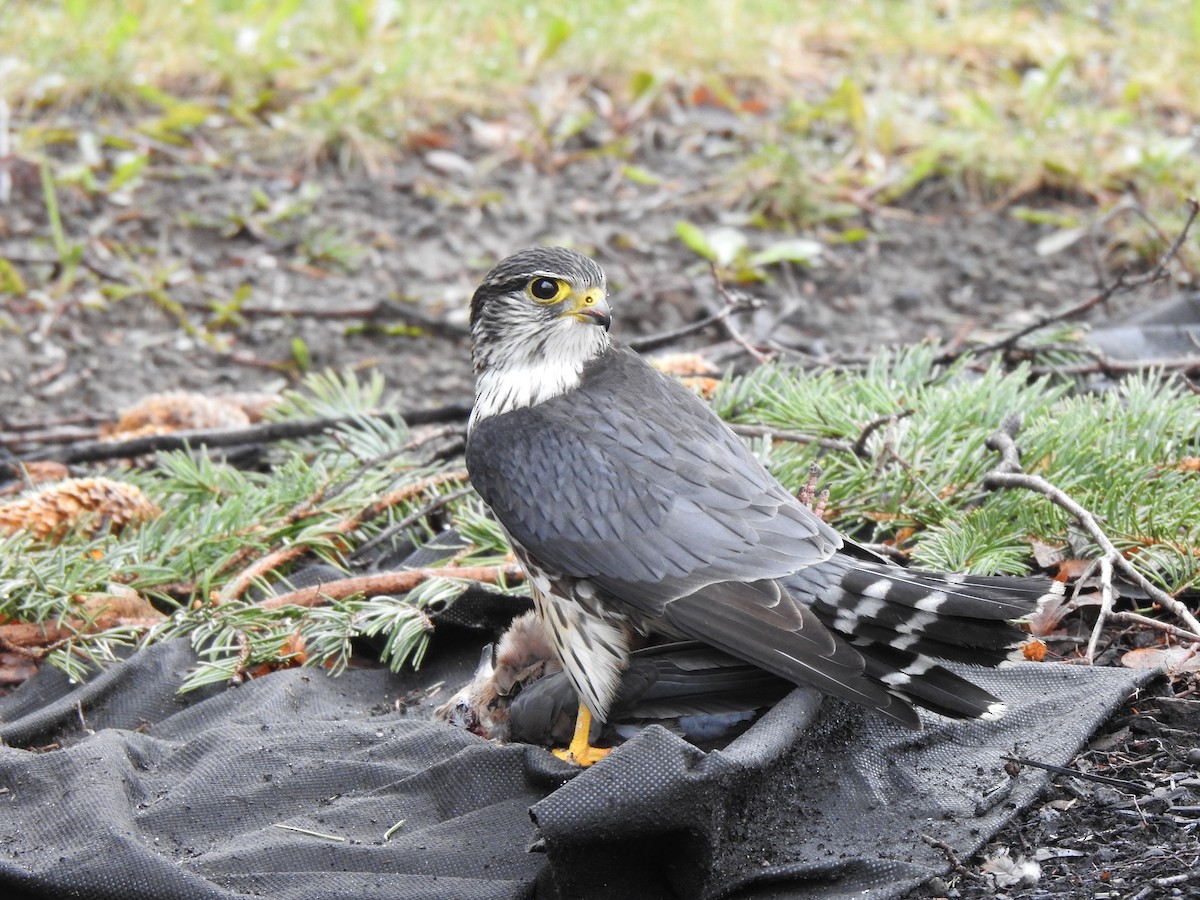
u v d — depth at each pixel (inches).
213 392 554.9
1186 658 308.2
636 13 779.4
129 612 376.2
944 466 384.2
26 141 672.4
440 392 554.3
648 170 691.4
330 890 263.3
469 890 261.1
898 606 274.8
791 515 290.5
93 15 755.4
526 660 327.6
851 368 493.4
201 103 716.7
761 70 753.0
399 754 306.5
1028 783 276.5
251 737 314.8
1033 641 323.3
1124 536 344.8
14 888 264.7
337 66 745.6
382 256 636.7
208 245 641.0
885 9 820.6
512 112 722.2
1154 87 739.4
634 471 296.4
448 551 398.0
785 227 653.9
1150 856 256.2
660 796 253.1
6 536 395.2
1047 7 849.5
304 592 370.3
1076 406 409.7
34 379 558.9
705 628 280.5
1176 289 581.3
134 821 288.2
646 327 593.6
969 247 634.8
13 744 329.1
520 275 321.1
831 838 269.3
